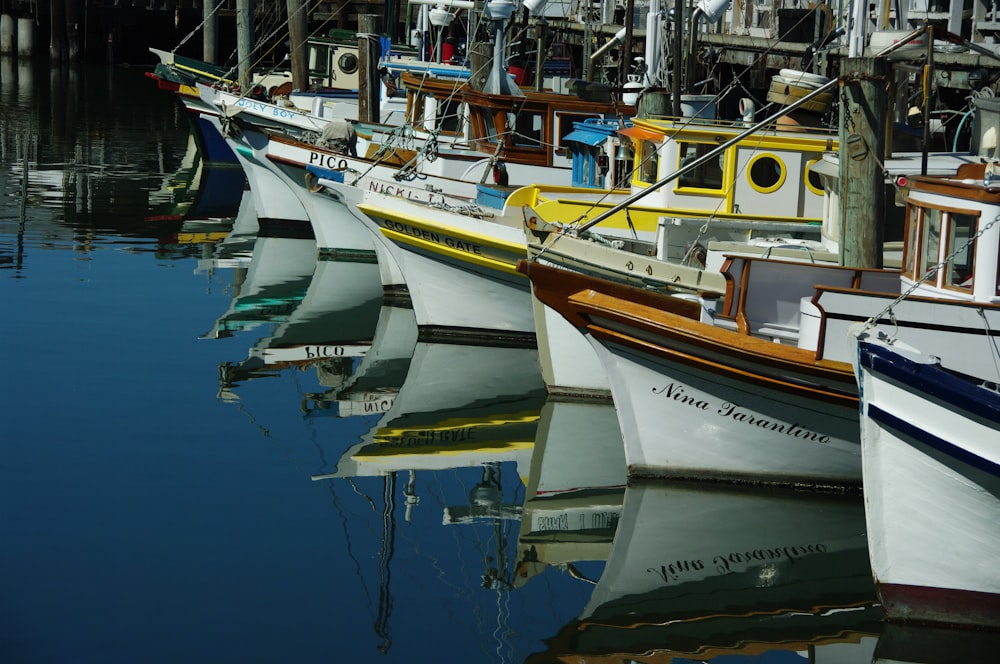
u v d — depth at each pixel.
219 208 24.84
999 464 7.90
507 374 14.90
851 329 8.30
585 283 10.85
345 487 10.92
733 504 10.72
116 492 10.44
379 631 8.34
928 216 9.72
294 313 17.22
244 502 10.43
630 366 10.58
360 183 17.20
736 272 11.36
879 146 11.77
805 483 10.75
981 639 8.45
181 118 37.59
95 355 14.38
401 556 9.59
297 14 30.42
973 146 13.00
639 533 10.19
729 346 10.12
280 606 8.62
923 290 9.76
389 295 18.09
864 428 8.24
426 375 14.68
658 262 12.95
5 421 12.03
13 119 35.62
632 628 8.65
